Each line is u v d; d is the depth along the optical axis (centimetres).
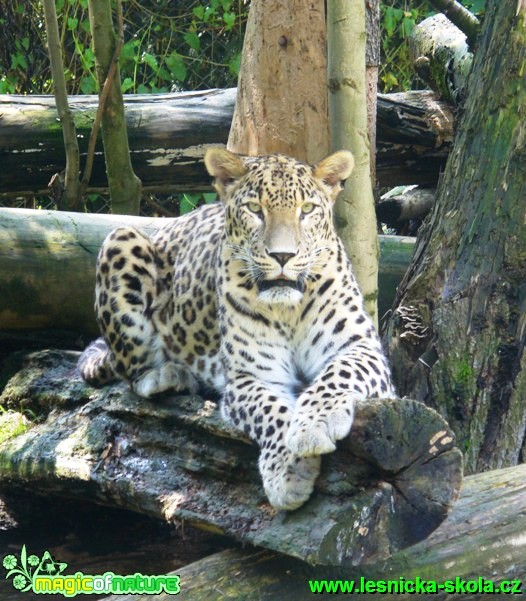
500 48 1087
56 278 1232
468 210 1059
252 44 1209
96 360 1048
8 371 1213
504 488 796
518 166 1041
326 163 867
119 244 1010
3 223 1227
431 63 1633
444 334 1026
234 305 854
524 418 985
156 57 1878
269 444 752
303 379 879
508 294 1012
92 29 1318
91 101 1500
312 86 1188
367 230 1049
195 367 975
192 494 827
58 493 1016
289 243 804
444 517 688
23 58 1814
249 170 857
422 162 1569
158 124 1460
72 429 1012
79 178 1495
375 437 673
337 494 687
